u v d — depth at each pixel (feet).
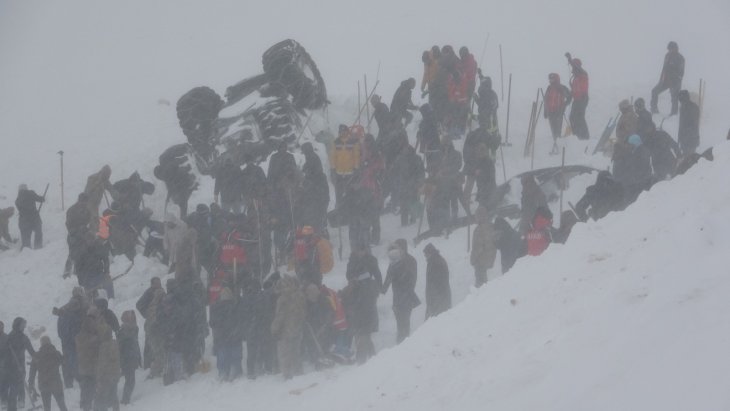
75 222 204.85
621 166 194.49
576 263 107.65
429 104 224.12
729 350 68.95
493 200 205.05
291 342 163.32
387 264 195.52
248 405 152.97
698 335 72.84
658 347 74.23
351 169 216.54
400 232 212.64
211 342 186.50
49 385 162.30
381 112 229.45
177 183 228.84
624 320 81.56
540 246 162.61
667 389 68.54
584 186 212.02
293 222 201.57
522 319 100.83
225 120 242.99
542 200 184.34
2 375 165.68
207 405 157.17
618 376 73.67
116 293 202.28
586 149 236.22
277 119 241.35
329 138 243.60
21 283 208.64
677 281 82.02
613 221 117.08
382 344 171.63
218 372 168.55
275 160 205.16
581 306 91.61
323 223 203.62
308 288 166.20
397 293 165.99
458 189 202.80
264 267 197.36
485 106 233.14
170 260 203.21
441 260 165.89
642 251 97.55
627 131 209.26
